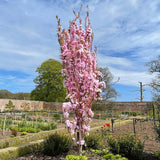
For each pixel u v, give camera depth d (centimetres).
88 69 386
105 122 973
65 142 455
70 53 373
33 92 2497
